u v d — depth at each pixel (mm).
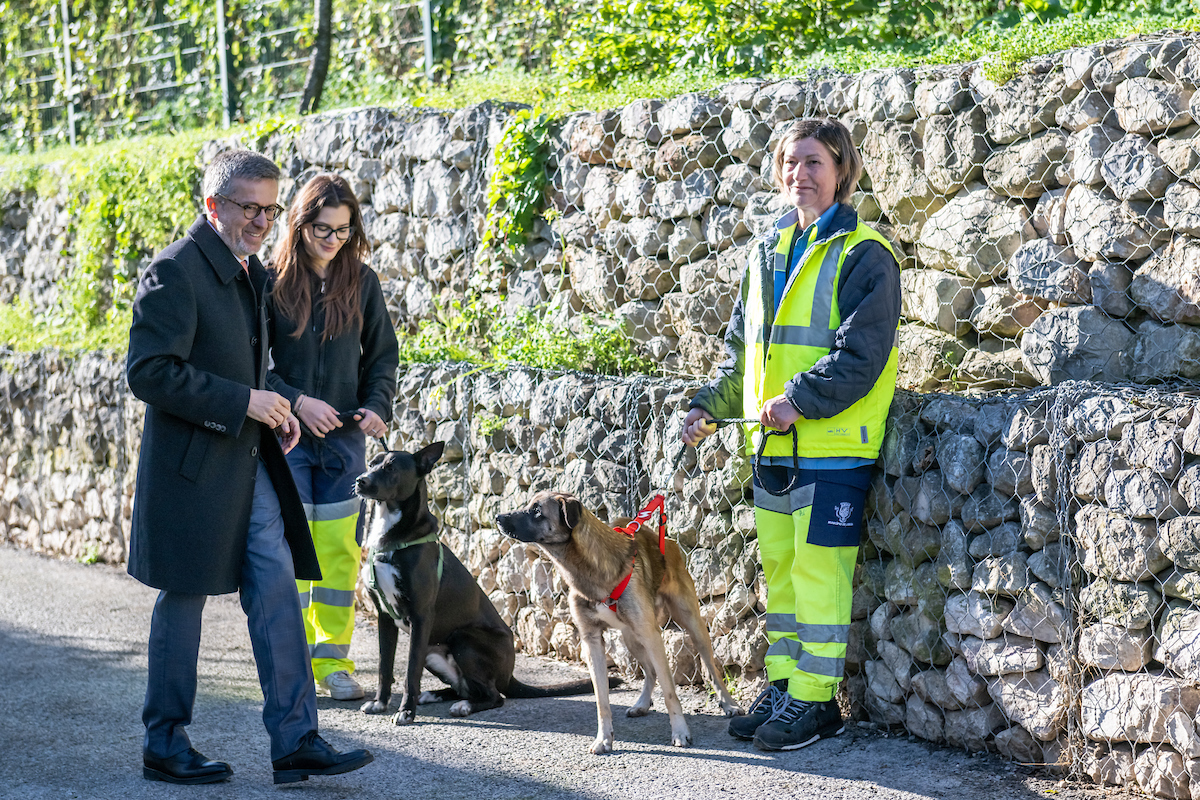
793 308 3838
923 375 4551
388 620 4391
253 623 3512
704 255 5430
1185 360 3809
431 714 4402
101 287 9234
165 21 11859
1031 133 4230
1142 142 3902
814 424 3807
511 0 9172
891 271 3758
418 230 6934
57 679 4789
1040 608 3598
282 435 3727
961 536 3836
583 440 5082
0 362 8562
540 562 5246
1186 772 3236
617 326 5719
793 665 3988
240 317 3609
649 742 3977
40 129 13117
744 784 3514
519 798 3434
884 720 4086
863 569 4172
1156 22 4336
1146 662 3373
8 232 10328
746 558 4480
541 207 6273
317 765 3406
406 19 10125
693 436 4121
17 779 3588
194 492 3451
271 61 10945
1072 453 3561
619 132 5801
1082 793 3395
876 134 4758
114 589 6680
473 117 6625
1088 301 4082
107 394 7496
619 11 7242
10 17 13188
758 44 6352
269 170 3578
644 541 4168
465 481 5699
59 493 7961
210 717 4270
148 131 11906
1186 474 3266
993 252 4344
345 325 4562
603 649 3963
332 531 4594
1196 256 3760
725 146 5320
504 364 5641
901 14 6484
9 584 6859
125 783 3549
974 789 3449
